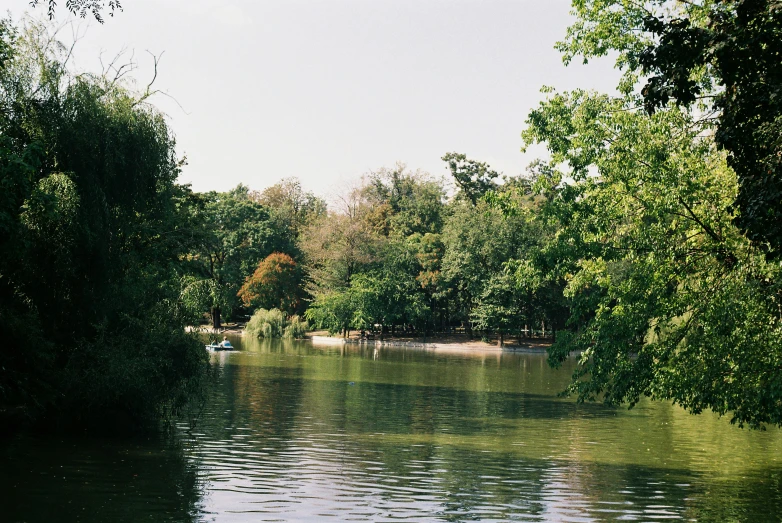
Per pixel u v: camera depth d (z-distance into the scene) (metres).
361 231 104.44
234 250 111.88
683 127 21.67
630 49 22.42
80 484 18.55
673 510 17.61
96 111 27.94
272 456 22.88
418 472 21.28
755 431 29.98
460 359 71.06
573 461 23.59
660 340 22.03
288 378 46.62
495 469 22.03
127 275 29.38
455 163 124.06
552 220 24.00
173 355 27.89
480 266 94.94
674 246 21.61
